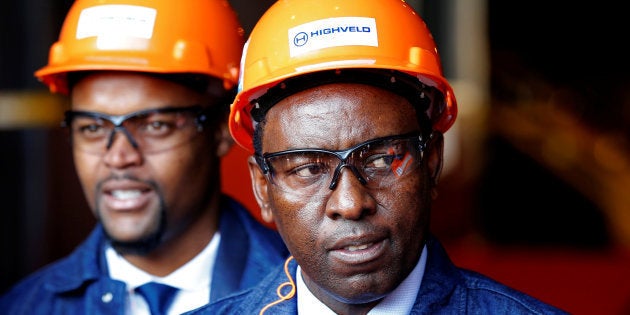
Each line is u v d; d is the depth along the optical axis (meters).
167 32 2.10
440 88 1.62
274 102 1.51
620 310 4.11
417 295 1.58
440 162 1.62
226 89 2.21
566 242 5.79
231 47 2.21
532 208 5.88
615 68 6.29
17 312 2.31
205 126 2.13
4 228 4.18
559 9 6.30
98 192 2.09
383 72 1.50
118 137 2.04
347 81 1.46
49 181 4.23
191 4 2.16
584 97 6.18
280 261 2.22
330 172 1.46
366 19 1.55
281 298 1.67
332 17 1.54
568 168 5.92
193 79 2.10
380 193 1.46
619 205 5.80
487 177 5.75
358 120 1.44
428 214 1.55
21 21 4.20
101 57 2.05
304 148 1.45
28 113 4.20
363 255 1.44
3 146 4.19
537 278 4.48
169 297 2.14
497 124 5.93
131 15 2.09
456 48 4.75
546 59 6.31
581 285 4.37
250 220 2.30
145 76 2.05
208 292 2.18
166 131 2.07
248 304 1.72
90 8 2.12
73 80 2.11
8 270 4.20
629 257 5.05
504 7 6.29
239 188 3.37
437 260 1.62
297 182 1.48
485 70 4.96
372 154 1.47
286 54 1.54
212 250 2.20
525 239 5.80
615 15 6.32
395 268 1.47
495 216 5.81
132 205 2.06
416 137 1.49
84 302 2.22
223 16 2.23
